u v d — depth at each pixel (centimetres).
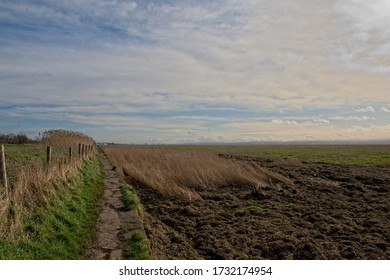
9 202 1085
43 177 1388
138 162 3694
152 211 1908
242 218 1780
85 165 2558
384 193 2445
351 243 1434
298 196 2312
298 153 7788
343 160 5141
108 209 1599
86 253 1058
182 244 1400
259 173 2978
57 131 4319
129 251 1075
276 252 1328
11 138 4469
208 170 2803
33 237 1007
